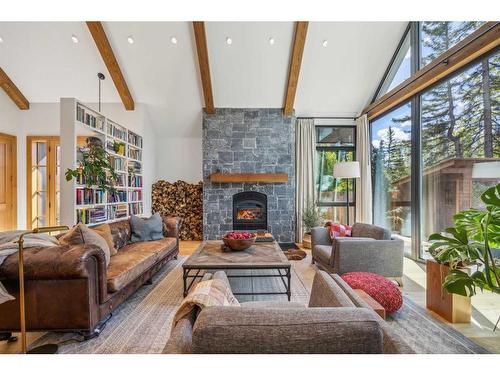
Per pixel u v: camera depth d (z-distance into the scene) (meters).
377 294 2.24
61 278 1.89
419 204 4.03
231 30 4.38
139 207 5.41
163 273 3.58
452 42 3.52
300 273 3.56
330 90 5.46
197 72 5.02
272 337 0.82
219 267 2.56
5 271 1.82
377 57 4.86
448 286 1.71
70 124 3.24
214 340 0.82
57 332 2.04
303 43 4.39
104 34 4.31
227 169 5.73
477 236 1.82
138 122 5.52
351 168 4.47
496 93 2.80
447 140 3.49
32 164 5.46
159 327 2.16
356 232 3.66
